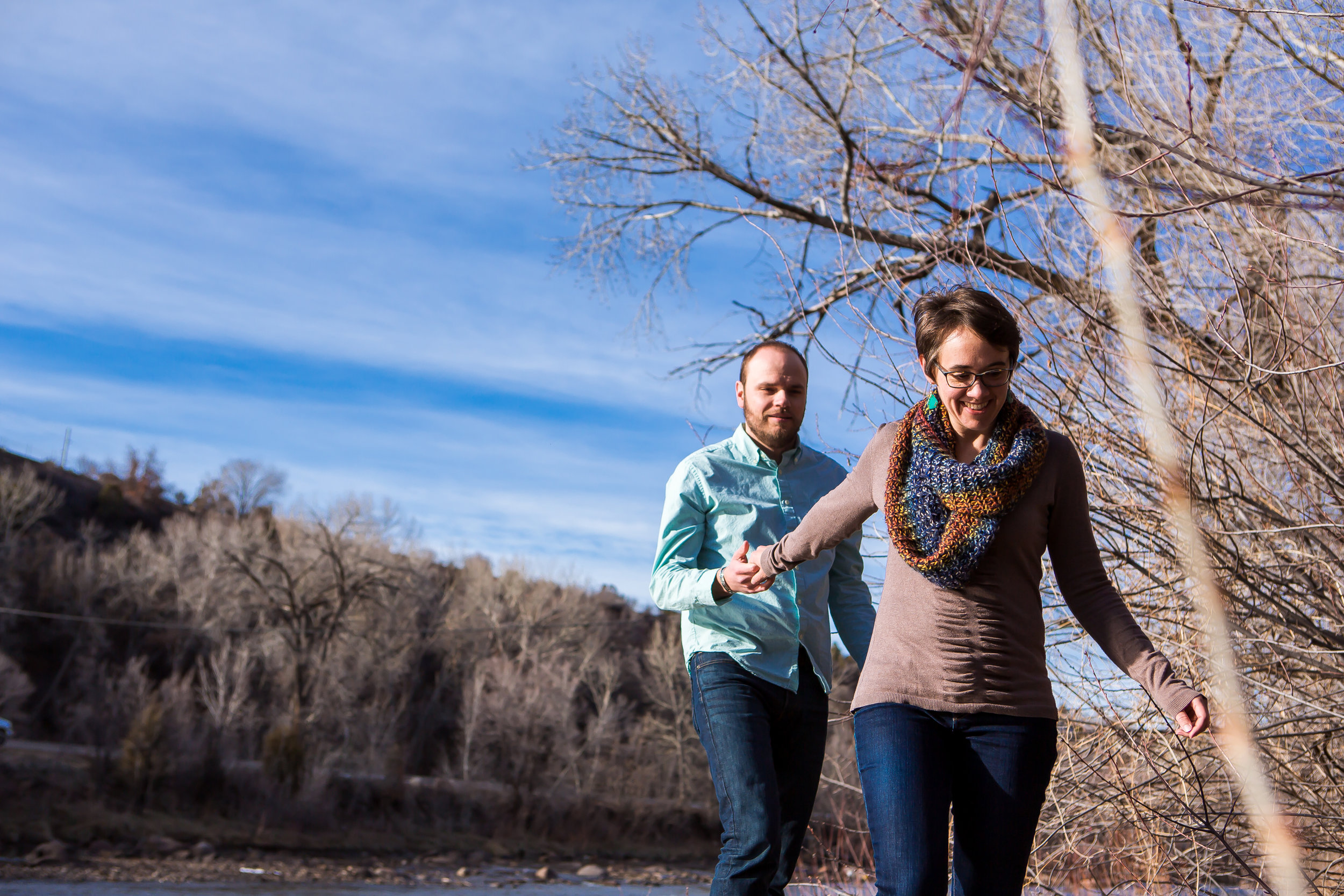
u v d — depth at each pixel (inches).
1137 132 126.6
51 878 965.8
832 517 97.0
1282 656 139.5
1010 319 87.0
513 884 1166.3
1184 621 137.4
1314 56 156.6
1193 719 79.4
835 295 183.2
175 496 3860.7
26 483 2691.9
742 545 107.0
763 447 126.9
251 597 2028.8
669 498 124.5
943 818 83.6
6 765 1212.5
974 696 85.6
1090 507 144.4
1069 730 157.1
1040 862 150.3
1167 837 134.2
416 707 2089.1
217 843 1206.3
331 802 1374.3
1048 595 156.3
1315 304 148.9
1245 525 145.5
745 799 107.3
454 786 1601.9
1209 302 156.2
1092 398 144.7
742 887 105.8
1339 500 140.7
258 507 3553.2
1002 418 88.4
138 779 1238.9
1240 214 155.0
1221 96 160.6
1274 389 145.6
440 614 2314.2
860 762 88.6
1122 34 156.9
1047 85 133.8
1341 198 105.4
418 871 1238.9
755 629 115.4
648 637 2412.6
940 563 85.4
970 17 126.2
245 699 1811.0
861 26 240.1
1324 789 139.2
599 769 1753.2
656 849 1553.9
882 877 83.0
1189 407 144.8
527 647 2214.6
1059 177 109.5
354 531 1978.3
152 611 2306.8
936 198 204.2
